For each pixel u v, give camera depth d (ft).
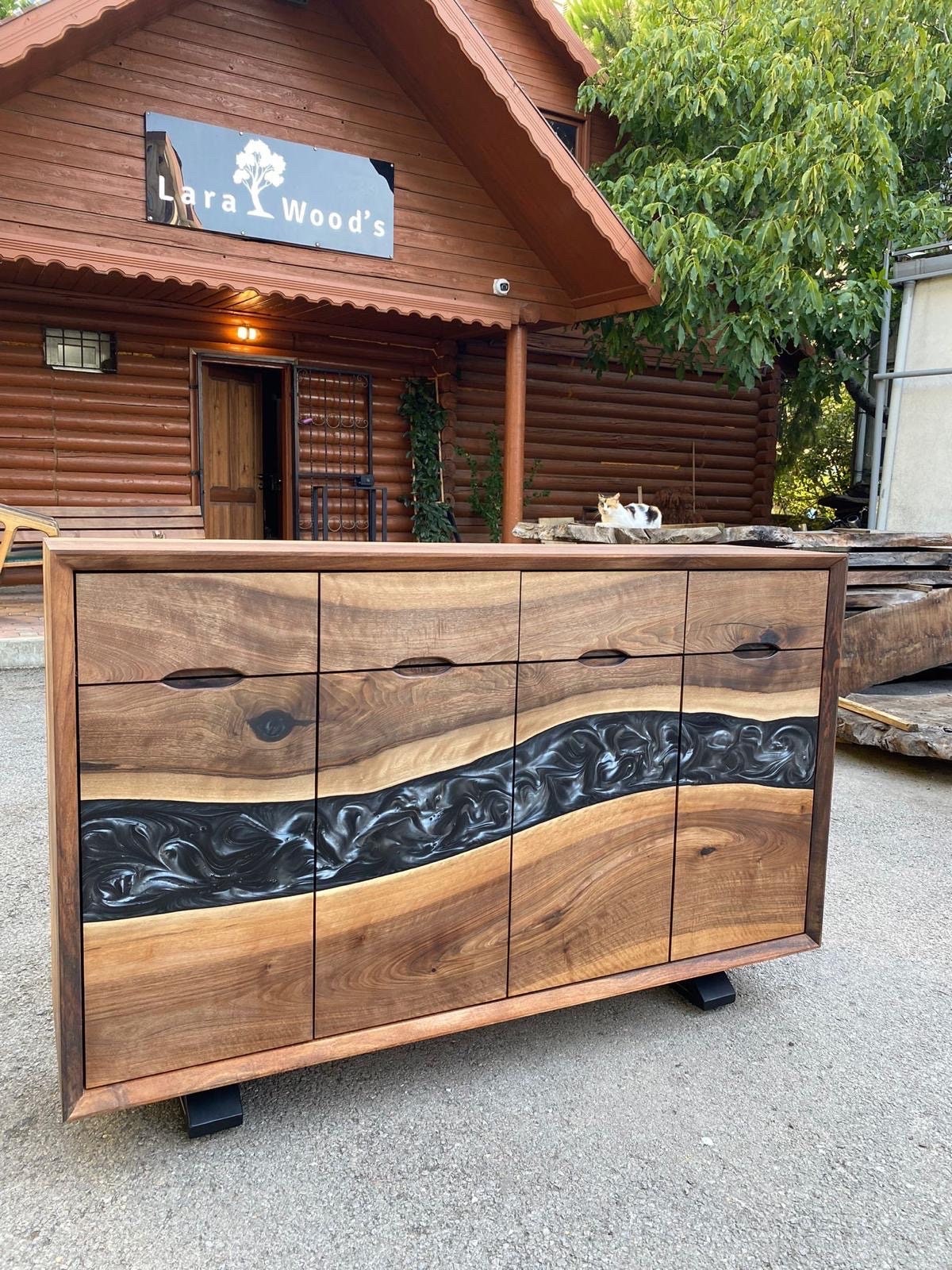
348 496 29.66
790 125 27.35
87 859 4.89
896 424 24.54
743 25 28.12
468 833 5.98
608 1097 6.06
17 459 24.21
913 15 29.78
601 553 6.24
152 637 4.93
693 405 37.09
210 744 5.14
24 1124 5.60
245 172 21.15
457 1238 4.77
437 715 5.81
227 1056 5.37
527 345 32.63
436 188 24.03
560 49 32.24
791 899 7.50
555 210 23.80
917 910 9.22
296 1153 5.41
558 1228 4.87
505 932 6.20
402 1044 5.85
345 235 22.66
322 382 28.76
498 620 5.95
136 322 25.29
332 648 5.43
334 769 5.50
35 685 16.49
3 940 7.86
